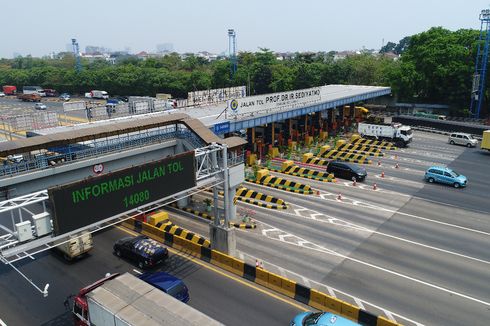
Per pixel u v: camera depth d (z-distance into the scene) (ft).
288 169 147.74
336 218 104.83
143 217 103.14
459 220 102.89
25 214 108.78
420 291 71.26
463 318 63.62
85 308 57.36
